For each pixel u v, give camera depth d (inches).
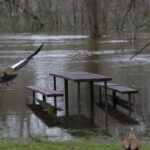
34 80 1159.0
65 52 2028.8
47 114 770.2
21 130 646.5
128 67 1405.0
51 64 1550.2
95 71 1323.8
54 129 657.6
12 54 1930.4
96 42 2516.0
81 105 851.4
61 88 1015.6
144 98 890.7
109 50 2034.9
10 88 1042.1
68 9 1214.3
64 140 571.2
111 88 861.2
